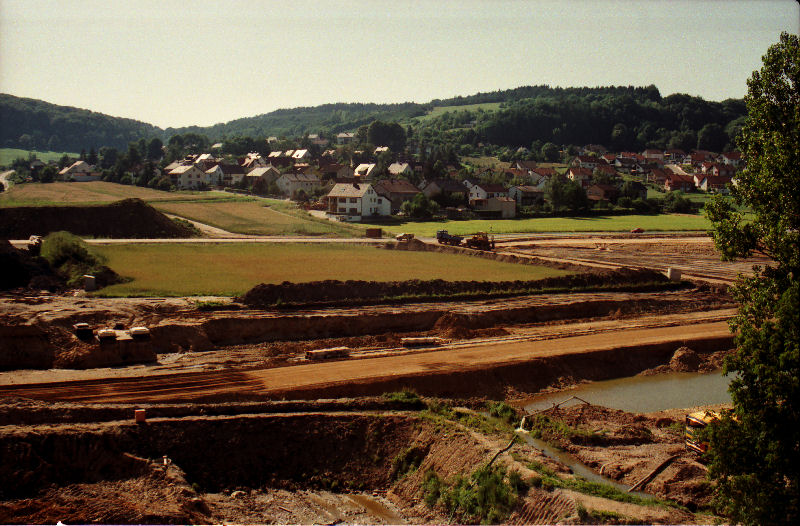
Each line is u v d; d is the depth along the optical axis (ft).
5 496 76.33
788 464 65.98
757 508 66.08
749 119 79.66
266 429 92.07
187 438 88.63
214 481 85.61
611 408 114.42
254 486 86.28
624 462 90.38
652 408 117.80
